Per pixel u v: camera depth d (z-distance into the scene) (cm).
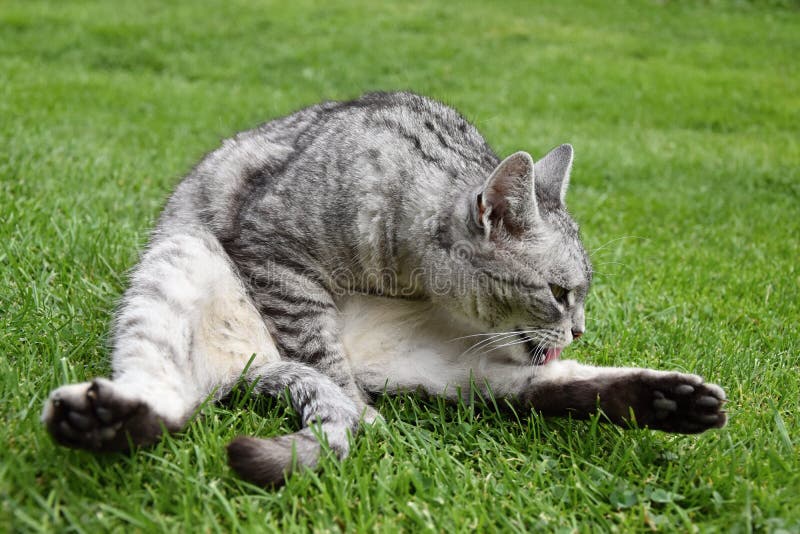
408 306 93
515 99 246
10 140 141
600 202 151
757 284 116
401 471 79
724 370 95
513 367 89
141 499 75
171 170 142
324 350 89
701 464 81
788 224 146
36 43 261
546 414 87
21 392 82
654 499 78
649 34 344
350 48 288
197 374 86
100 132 167
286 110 204
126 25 289
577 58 297
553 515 77
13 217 108
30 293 95
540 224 91
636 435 85
